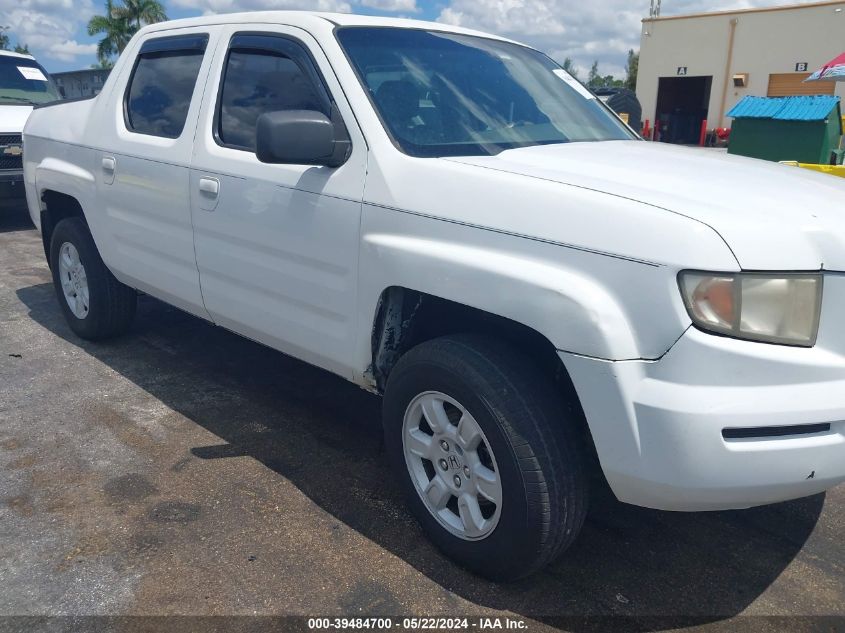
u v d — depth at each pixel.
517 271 2.31
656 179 2.50
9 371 4.50
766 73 33.28
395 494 3.20
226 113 3.54
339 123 2.97
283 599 2.53
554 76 3.80
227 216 3.41
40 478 3.27
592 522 3.05
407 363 2.68
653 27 36.03
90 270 4.67
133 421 3.85
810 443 2.13
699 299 2.06
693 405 2.06
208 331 5.30
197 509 3.05
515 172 2.52
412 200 2.65
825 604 2.58
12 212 10.17
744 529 3.03
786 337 2.12
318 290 3.04
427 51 3.33
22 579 2.60
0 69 10.06
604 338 2.14
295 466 3.42
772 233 2.12
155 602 2.50
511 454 2.35
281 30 3.35
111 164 4.21
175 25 4.14
